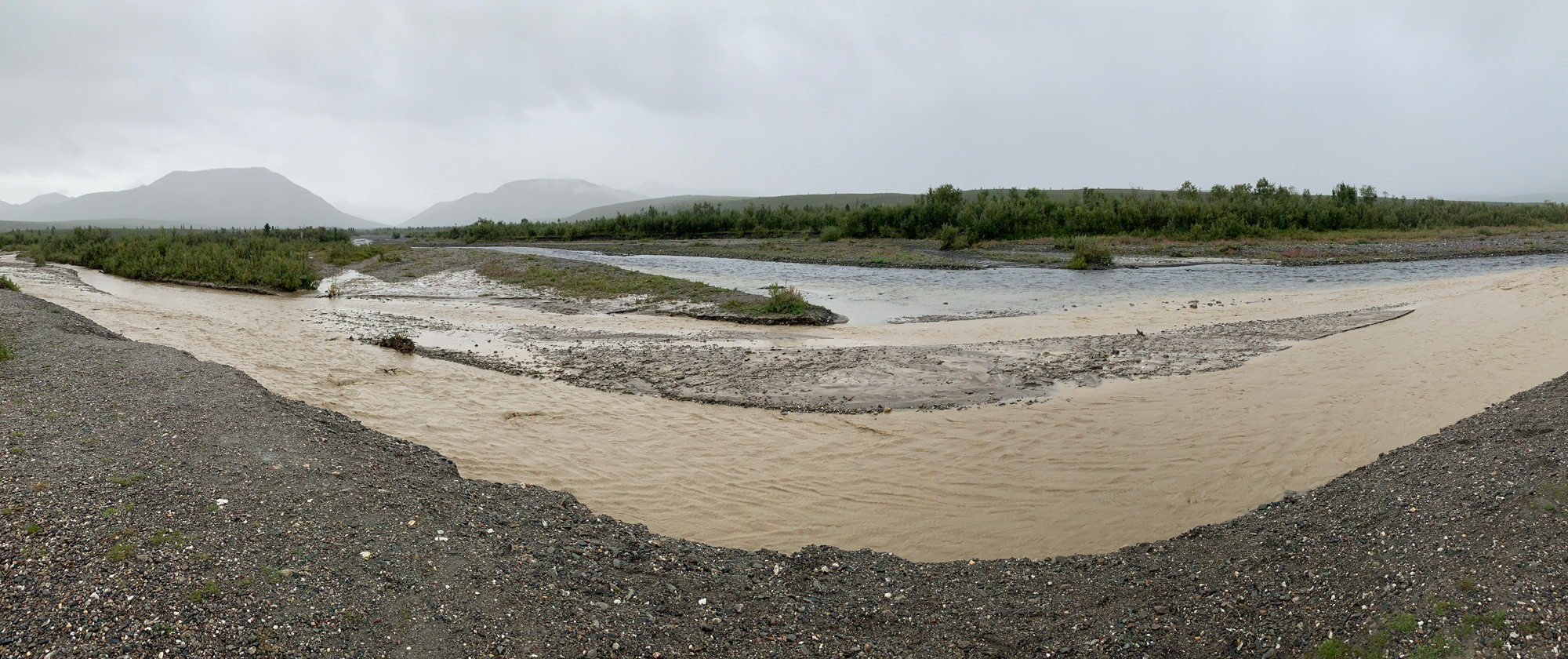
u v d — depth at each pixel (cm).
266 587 481
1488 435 736
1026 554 681
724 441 979
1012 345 1513
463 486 738
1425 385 1102
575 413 1098
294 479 667
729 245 4844
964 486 834
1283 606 493
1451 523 539
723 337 1681
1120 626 501
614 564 581
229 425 806
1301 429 950
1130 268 3028
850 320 1917
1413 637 421
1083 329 1725
